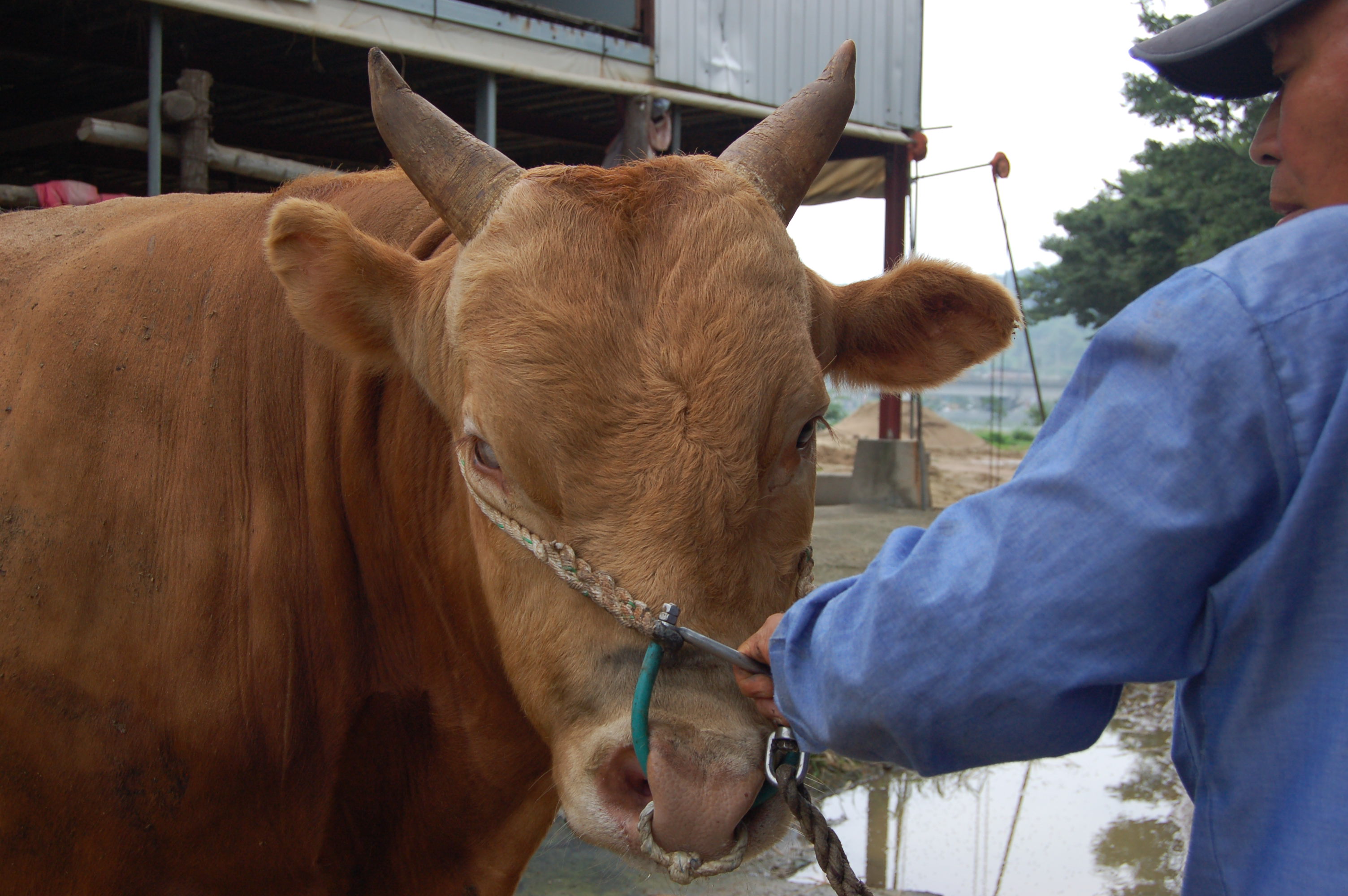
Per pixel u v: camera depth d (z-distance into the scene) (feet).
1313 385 3.70
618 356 5.97
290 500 8.34
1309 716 3.76
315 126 34.76
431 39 25.27
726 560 5.82
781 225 6.70
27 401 8.28
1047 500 3.94
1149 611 3.84
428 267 7.66
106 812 7.88
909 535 4.60
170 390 8.30
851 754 4.60
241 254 8.71
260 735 7.95
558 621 6.18
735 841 5.63
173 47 26.12
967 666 3.98
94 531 7.95
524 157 40.86
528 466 6.10
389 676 8.48
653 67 30.63
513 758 8.29
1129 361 3.96
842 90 7.44
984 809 15.52
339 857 8.48
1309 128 4.18
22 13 24.41
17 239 9.53
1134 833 14.79
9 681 7.79
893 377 8.65
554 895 12.48
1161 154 76.89
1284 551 3.75
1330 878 3.63
